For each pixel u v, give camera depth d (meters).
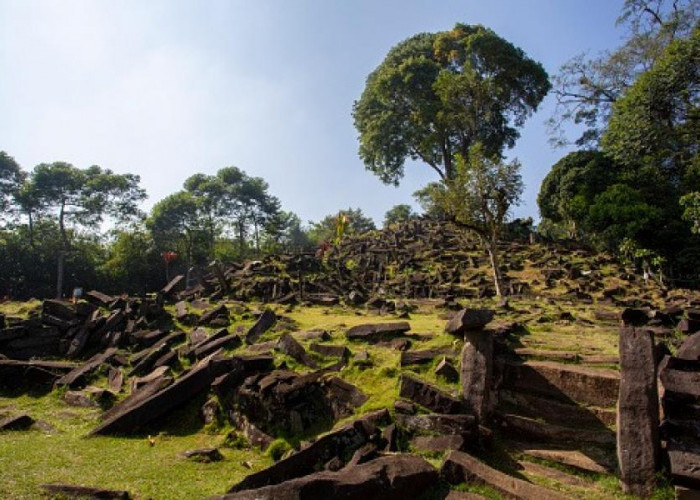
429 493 5.65
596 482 5.96
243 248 54.72
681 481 5.35
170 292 18.62
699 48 24.80
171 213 46.53
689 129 27.05
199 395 9.49
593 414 7.01
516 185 20.66
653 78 26.12
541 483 5.98
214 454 7.49
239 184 55.16
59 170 44.00
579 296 20.05
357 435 6.81
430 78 38.28
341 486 5.03
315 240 63.97
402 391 7.63
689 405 6.39
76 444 7.80
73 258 41.56
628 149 28.38
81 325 14.04
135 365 11.70
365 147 43.38
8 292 38.12
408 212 73.25
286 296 18.92
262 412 8.30
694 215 19.75
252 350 10.83
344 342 10.86
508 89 38.09
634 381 6.02
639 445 5.69
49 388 11.05
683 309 11.72
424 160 43.41
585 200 28.81
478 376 7.53
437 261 28.23
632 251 25.67
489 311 8.13
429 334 10.49
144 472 6.70
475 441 6.75
